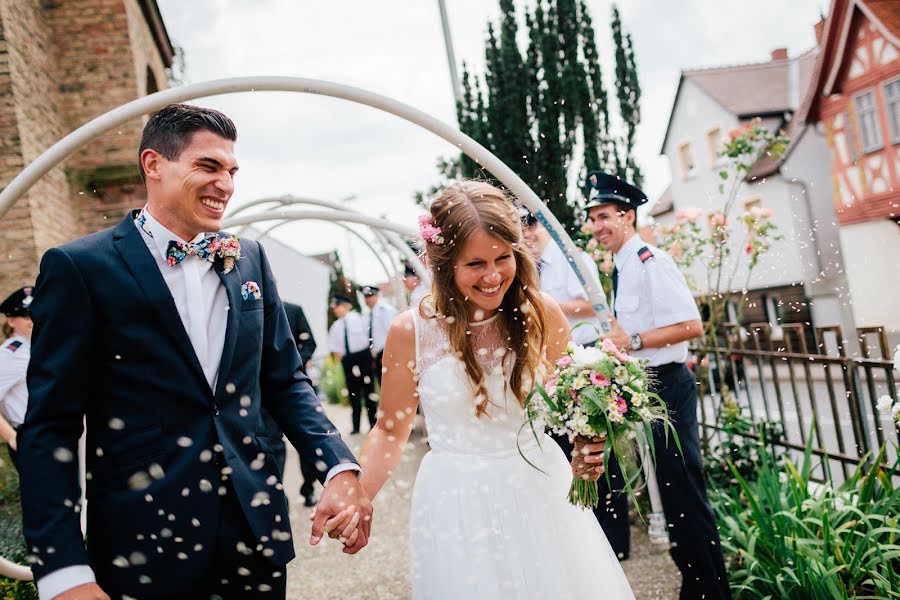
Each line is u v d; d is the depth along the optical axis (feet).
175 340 5.68
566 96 20.97
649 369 9.73
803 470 10.91
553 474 6.78
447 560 6.40
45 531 5.09
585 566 6.47
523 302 6.72
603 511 10.93
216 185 5.81
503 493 6.48
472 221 6.14
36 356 5.46
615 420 6.00
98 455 5.62
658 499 12.16
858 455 12.03
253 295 6.25
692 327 9.58
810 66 75.15
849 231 55.57
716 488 13.03
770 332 13.94
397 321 6.96
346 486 6.09
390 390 6.97
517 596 6.25
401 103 7.46
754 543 9.78
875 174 53.78
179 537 5.55
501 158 21.36
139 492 5.51
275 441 15.89
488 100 21.94
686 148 79.51
